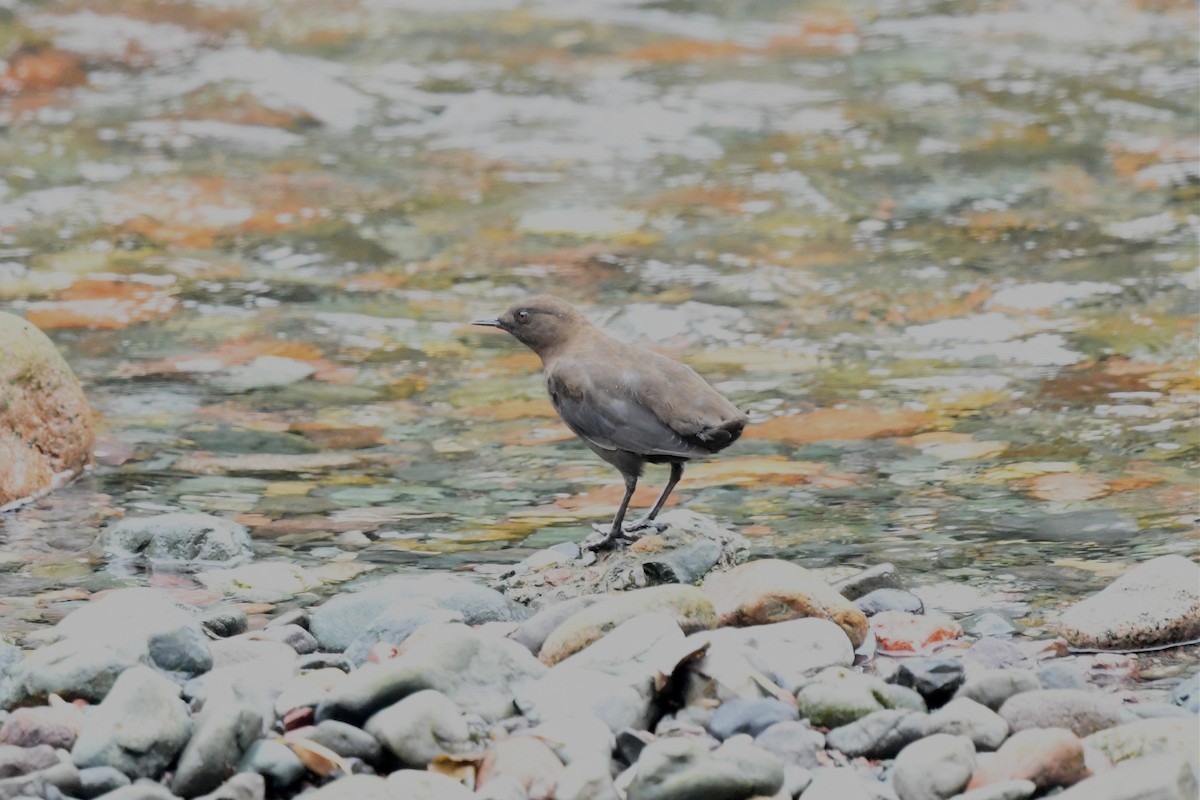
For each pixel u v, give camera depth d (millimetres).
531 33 29750
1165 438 12734
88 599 9820
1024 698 7625
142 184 21016
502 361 15281
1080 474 11984
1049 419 13266
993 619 9281
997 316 16188
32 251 18406
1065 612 9227
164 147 22641
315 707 7559
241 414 13758
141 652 7984
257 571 10266
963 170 21422
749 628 8617
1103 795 6523
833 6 31625
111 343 15594
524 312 10586
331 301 17000
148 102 24828
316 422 13570
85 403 12500
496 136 23531
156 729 7039
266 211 20141
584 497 11781
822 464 12344
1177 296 16547
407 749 7172
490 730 7484
